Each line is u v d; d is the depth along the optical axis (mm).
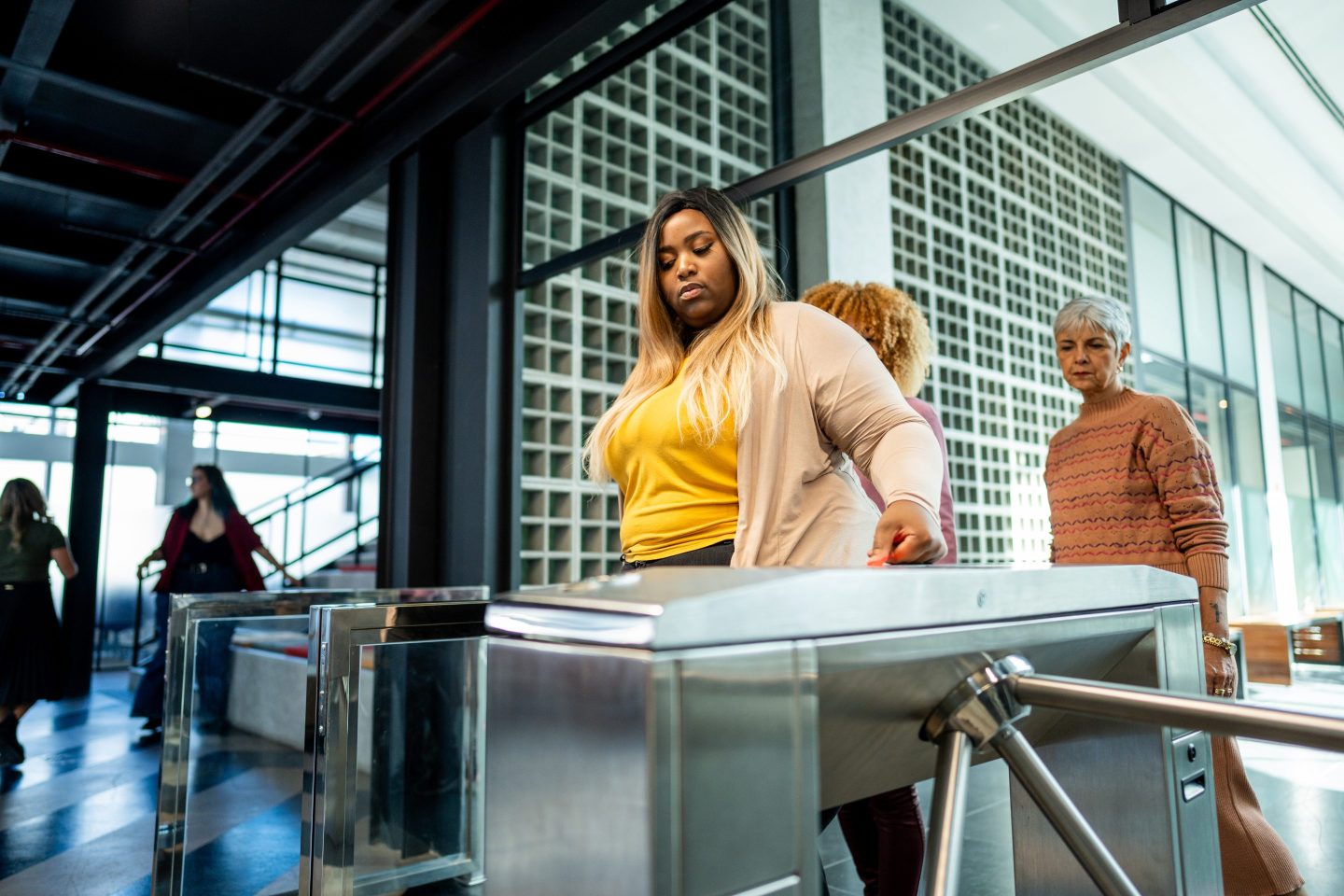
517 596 420
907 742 553
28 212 4508
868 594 441
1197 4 1711
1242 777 1464
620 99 3703
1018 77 2008
